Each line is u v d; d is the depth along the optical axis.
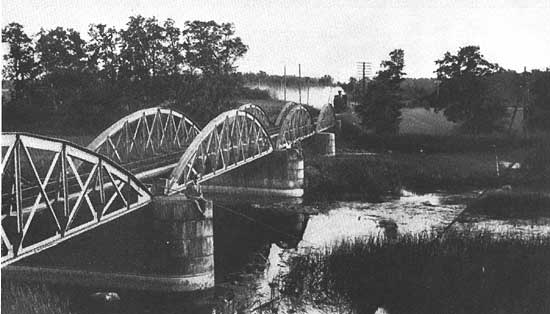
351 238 32.75
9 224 20.33
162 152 35.84
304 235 35.22
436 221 38.41
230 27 72.31
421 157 66.88
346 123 88.75
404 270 24.17
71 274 25.95
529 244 26.77
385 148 76.69
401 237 28.72
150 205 25.23
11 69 60.84
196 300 24.05
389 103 84.38
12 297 20.06
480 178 54.72
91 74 65.62
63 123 58.91
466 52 84.25
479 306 20.86
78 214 25.61
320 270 25.61
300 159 50.06
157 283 25.11
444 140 74.00
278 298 23.47
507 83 86.12
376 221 39.00
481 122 82.06
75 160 29.62
